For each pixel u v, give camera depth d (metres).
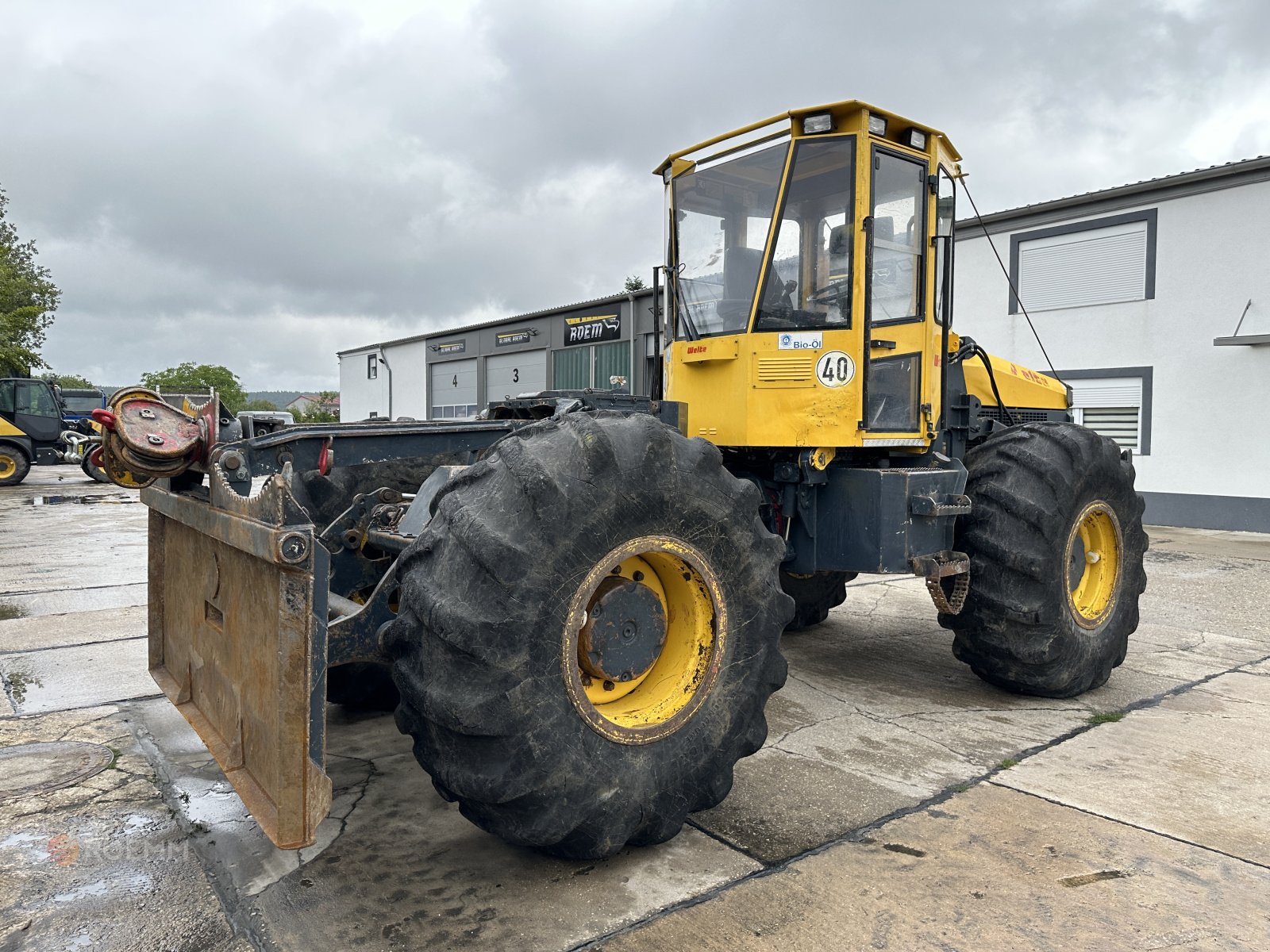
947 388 4.41
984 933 2.25
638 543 2.44
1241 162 11.30
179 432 2.62
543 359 25.00
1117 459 4.41
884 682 4.58
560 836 2.31
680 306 4.20
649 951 2.17
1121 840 2.78
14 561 8.31
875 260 3.87
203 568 2.82
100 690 4.30
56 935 2.24
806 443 3.76
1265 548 10.05
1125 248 12.58
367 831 2.83
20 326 29.47
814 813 2.97
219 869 2.58
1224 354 11.73
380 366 34.09
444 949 2.17
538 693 2.24
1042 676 4.11
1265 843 2.77
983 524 4.10
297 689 2.06
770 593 2.77
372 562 3.57
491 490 2.31
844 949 2.18
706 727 2.62
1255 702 4.25
